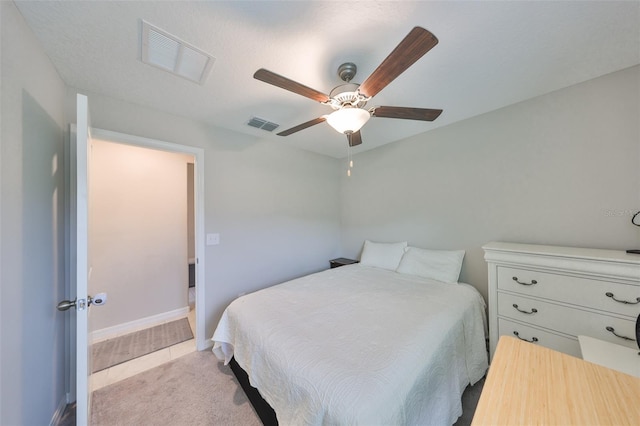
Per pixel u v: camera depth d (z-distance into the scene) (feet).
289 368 3.59
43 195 4.28
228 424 4.81
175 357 7.20
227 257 8.28
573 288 4.79
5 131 3.15
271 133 8.77
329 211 11.98
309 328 4.55
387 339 4.10
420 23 3.82
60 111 5.13
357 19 3.74
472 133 7.59
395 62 3.38
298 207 10.61
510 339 3.04
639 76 4.99
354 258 11.76
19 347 3.42
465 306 5.73
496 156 7.09
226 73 5.13
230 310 5.83
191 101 6.35
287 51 4.44
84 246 3.71
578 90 5.69
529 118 6.44
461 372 4.81
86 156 3.78
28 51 3.74
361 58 4.63
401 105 6.65
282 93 5.98
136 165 9.48
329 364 3.46
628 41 4.27
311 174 11.14
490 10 3.59
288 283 7.42
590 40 4.24
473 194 7.61
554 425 1.82
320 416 2.93
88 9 3.48
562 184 5.97
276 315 5.11
